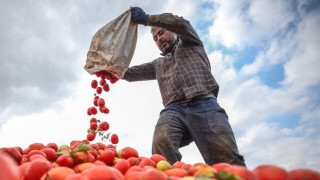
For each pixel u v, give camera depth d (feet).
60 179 4.70
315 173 4.30
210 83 14.82
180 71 14.94
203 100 14.32
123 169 5.95
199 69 14.88
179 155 13.80
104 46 12.73
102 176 4.45
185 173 5.20
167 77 15.53
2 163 3.50
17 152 6.47
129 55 13.32
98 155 7.43
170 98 15.06
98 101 12.34
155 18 13.83
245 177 4.26
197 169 5.14
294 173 4.39
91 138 11.21
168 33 16.28
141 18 13.67
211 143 13.42
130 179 4.98
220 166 5.18
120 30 13.21
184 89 14.56
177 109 14.55
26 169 4.95
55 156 7.06
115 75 12.79
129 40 13.37
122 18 13.51
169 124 14.12
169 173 5.27
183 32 14.62
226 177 4.02
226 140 13.28
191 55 15.19
